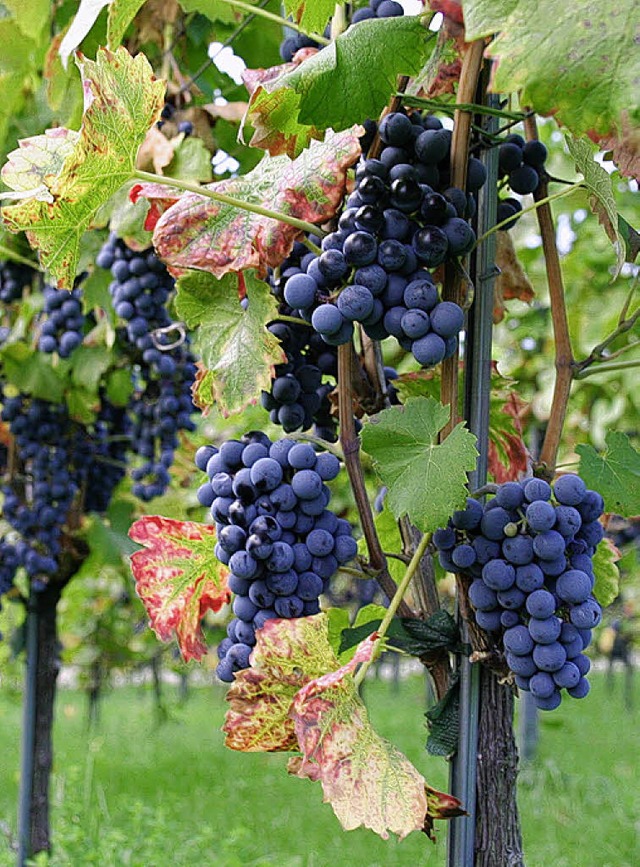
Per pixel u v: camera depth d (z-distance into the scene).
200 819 3.40
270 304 0.82
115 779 4.21
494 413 1.00
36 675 1.88
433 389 0.98
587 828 3.04
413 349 0.75
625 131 0.64
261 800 3.85
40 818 1.86
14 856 2.00
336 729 0.72
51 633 1.91
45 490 1.70
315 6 0.79
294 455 0.78
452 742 0.80
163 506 1.81
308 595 0.79
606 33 0.65
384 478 0.76
